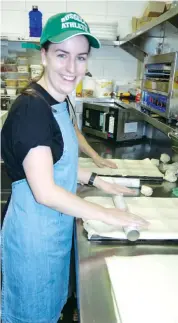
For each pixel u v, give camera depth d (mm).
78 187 1277
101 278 725
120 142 2203
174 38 1691
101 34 2420
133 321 577
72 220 1014
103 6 2637
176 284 691
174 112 1268
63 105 917
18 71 2664
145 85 1803
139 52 2568
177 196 1235
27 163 771
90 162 1633
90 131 2453
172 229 909
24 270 944
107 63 2801
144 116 1646
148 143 2248
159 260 782
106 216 842
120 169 1525
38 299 975
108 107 2225
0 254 1058
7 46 2748
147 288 673
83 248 848
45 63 841
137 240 878
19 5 2623
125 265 754
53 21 774
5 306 1028
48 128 787
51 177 786
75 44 774
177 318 589
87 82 2596
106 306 633
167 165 1629
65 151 892
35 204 893
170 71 1269
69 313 1397
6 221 975
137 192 1260
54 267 976
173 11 1078
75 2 2623
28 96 809
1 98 2660
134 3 2631
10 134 814
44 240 924
